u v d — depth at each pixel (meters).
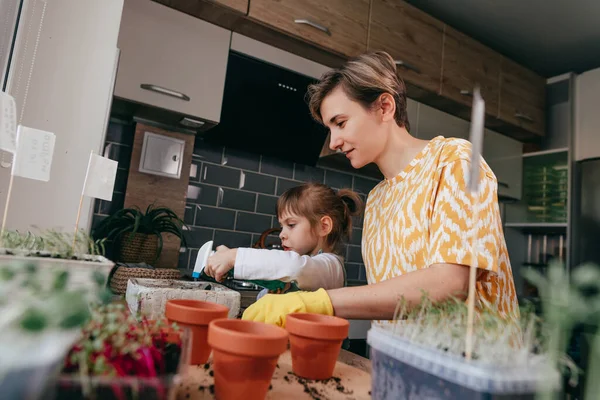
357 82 0.93
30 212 1.09
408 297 0.67
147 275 1.36
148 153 1.86
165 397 0.33
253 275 0.85
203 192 2.08
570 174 2.80
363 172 2.55
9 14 1.08
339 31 2.05
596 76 2.83
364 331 2.03
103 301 0.42
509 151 2.94
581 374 0.35
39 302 0.28
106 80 1.21
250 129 2.05
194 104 1.80
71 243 0.70
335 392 0.54
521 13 2.37
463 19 2.50
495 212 0.75
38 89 1.12
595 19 2.36
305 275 0.88
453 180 0.76
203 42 1.83
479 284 0.77
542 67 2.96
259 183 2.24
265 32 1.93
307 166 2.40
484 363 0.35
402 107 0.99
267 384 0.47
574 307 0.32
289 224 1.33
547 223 2.84
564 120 2.99
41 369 0.26
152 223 1.72
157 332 0.48
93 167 0.74
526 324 0.43
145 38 1.70
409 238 0.86
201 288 0.87
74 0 1.18
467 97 2.53
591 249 2.64
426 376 0.39
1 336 0.26
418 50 2.32
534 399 0.35
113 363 0.39
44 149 0.68
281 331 0.49
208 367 0.58
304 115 2.13
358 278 2.55
